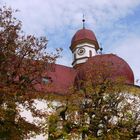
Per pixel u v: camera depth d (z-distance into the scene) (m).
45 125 31.45
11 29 27.41
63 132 30.11
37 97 28.36
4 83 26.14
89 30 65.19
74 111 31.55
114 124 31.81
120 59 47.00
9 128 25.81
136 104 34.44
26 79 27.11
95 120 31.39
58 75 51.88
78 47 63.41
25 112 41.59
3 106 25.92
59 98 32.59
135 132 32.44
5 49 26.86
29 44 27.72
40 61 27.75
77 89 34.28
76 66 62.09
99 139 30.27
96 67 34.72
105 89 33.09
